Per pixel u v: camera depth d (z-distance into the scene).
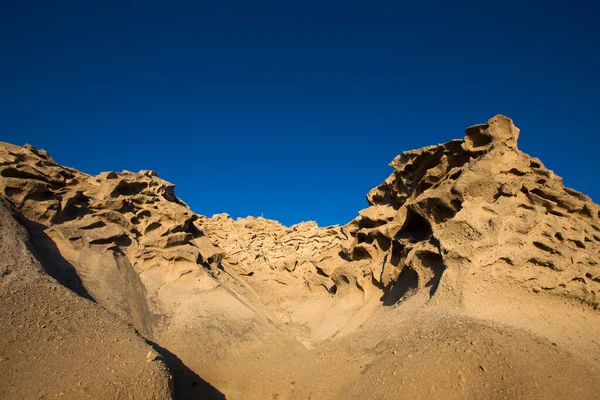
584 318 20.16
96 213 29.80
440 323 19.53
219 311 28.45
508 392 15.06
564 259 21.30
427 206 26.33
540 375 15.49
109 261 27.28
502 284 20.70
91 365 15.52
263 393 22.09
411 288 25.53
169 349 24.42
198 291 29.50
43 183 27.11
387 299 28.30
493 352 16.59
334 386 19.91
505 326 18.28
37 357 15.03
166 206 34.16
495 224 22.08
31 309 17.16
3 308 16.44
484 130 25.92
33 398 13.23
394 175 34.81
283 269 40.34
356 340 22.86
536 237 22.03
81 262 25.97
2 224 20.69
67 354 15.75
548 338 18.22
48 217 26.69
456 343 17.62
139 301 26.64
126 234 30.61
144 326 25.11
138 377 15.54
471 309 19.75
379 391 17.39
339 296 34.09
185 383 22.28
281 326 31.55
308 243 44.44
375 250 33.16
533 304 20.41
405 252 27.45
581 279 21.02
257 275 39.84
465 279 20.88
